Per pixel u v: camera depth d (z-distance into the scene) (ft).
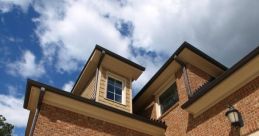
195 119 26.22
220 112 23.27
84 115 26.84
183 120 28.17
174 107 30.96
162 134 30.78
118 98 34.91
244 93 21.49
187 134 26.45
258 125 18.90
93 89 34.19
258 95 20.07
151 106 36.70
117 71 37.40
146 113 37.29
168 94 34.40
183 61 32.50
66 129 24.59
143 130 29.91
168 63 32.99
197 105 25.84
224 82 22.94
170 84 34.24
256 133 18.80
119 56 36.27
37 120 23.48
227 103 22.84
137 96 38.99
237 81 22.20
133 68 37.63
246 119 20.18
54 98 25.40
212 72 34.42
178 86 31.71
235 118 20.40
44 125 23.58
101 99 32.60
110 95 34.40
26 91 24.36
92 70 37.29
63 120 25.04
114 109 28.14
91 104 26.99
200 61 33.01
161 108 34.81
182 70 31.99
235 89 22.56
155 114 34.73
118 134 27.68
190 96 28.50
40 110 24.34
